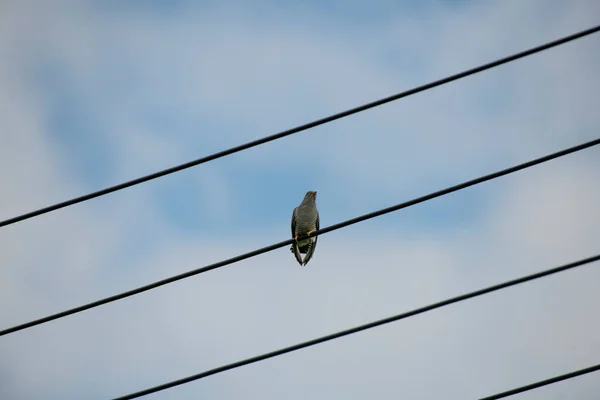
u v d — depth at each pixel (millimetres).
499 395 13023
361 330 13492
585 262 13312
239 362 13539
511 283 13375
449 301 13406
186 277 14500
